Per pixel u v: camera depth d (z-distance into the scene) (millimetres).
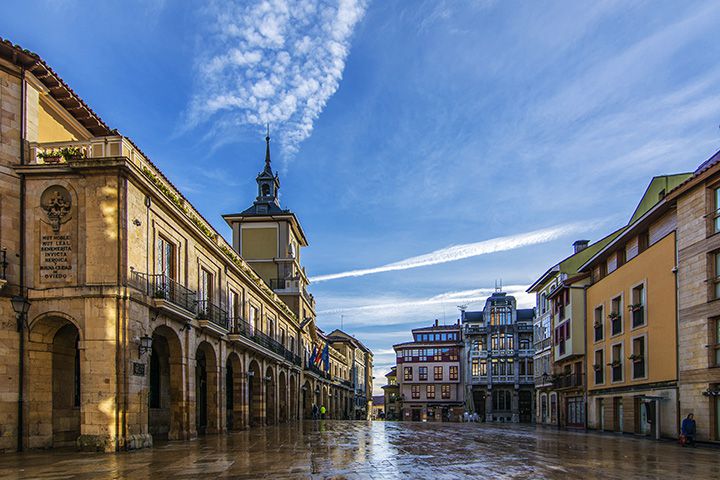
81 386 17062
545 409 50125
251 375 32531
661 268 26438
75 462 13953
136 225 18625
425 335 86000
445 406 82062
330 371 71875
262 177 56281
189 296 23250
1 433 16891
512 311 77000
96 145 19047
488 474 11992
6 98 18234
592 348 35750
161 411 25141
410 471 12406
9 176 17938
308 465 13367
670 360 25391
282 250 53062
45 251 17906
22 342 17500
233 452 16625
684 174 31594
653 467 13680
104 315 17328
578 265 43438
